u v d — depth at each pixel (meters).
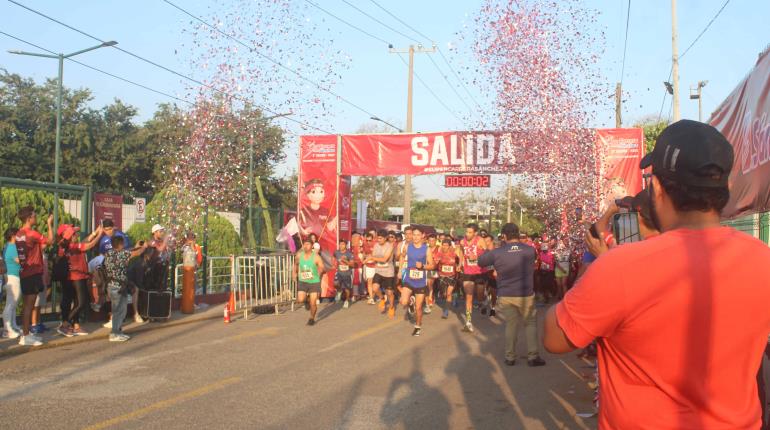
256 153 26.16
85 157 41.19
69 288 11.59
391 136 20.22
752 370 1.88
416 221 71.62
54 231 12.50
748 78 5.64
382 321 14.82
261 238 22.62
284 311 16.92
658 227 2.07
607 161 17.70
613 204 3.72
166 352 10.35
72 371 8.73
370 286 19.09
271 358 9.84
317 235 20.86
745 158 5.76
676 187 1.94
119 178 41.97
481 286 16.39
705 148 1.89
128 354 10.13
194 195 16.80
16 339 10.78
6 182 11.41
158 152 41.53
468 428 6.20
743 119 5.86
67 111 41.16
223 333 12.66
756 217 6.78
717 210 1.95
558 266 18.20
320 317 15.59
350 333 12.74
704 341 1.82
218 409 6.74
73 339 11.23
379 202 60.19
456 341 11.84
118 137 42.97
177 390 7.61
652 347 1.84
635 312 1.84
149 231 16.66
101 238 13.30
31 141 41.19
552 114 16.02
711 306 1.80
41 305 12.53
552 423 6.38
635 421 1.87
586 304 1.90
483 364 9.56
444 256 15.84
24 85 42.09
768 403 4.68
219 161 17.30
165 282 14.48
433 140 19.67
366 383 8.10
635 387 1.90
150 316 13.58
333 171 20.80
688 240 1.90
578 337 1.92
